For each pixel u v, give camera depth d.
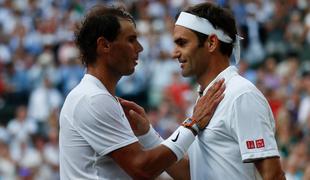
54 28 47.19
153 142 14.80
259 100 13.56
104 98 13.55
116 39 13.76
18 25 47.91
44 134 39.38
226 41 14.10
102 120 13.48
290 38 43.62
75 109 13.66
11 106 43.47
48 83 41.47
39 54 46.19
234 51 14.28
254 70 41.50
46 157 36.22
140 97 41.06
